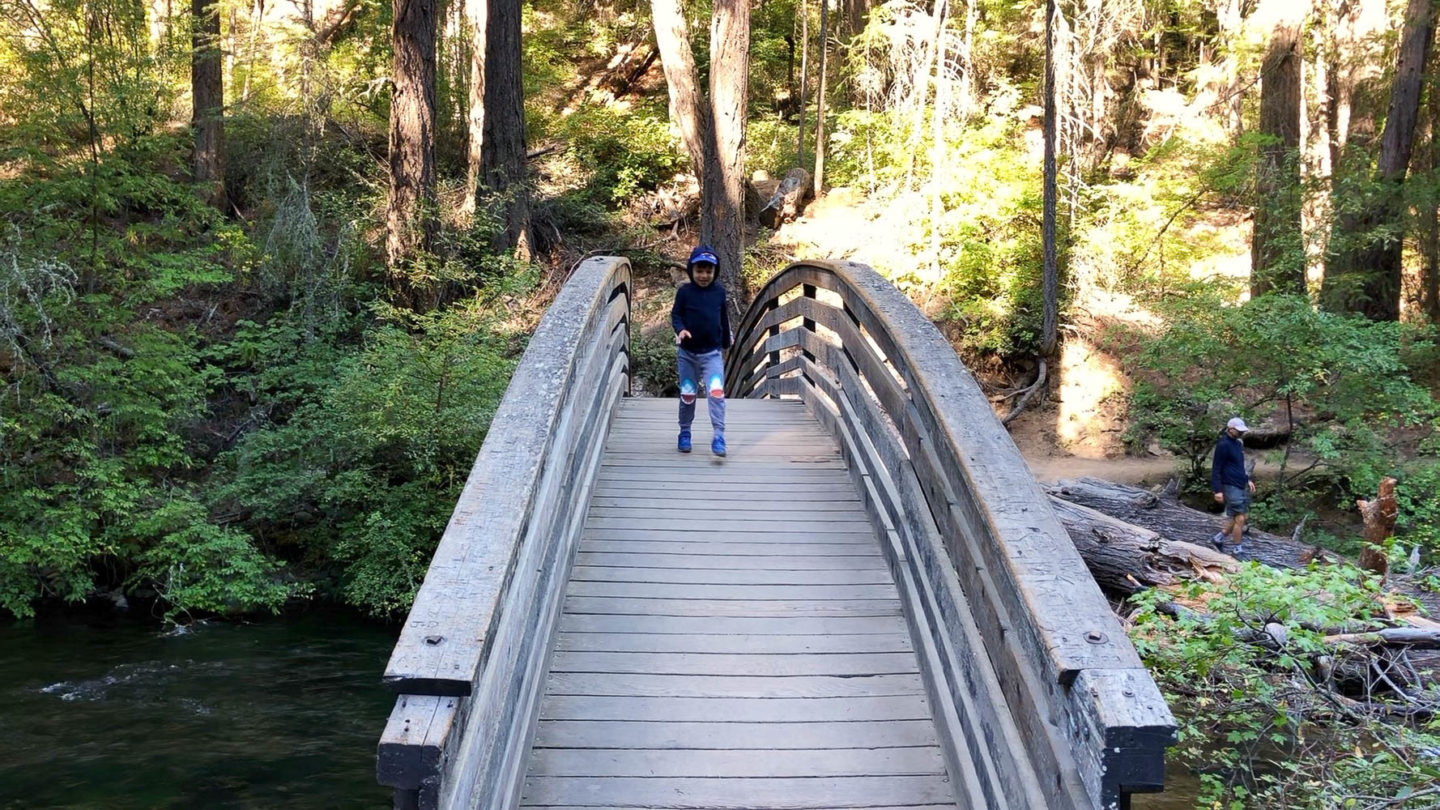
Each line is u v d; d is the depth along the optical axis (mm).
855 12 25422
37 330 11953
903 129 20297
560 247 20172
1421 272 20453
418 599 2508
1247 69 21500
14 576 10945
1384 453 13625
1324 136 23625
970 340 18391
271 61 21406
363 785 6898
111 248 12984
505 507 3000
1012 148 21203
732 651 4375
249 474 12594
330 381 13797
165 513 11227
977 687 3229
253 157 18953
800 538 5684
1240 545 10750
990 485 3191
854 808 3379
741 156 17562
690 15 26984
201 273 13109
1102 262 18406
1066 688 2387
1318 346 13859
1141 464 16125
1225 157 18578
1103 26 22078
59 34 12672
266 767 7168
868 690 4105
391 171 16109
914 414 4582
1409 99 18062
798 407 9188
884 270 19422
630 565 5238
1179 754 5770
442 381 12281
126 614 11102
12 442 11453
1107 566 9977
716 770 3559
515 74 18188
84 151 12859
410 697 2229
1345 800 4754
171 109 17594
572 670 4160
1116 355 17797
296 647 10141
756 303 11852
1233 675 5758
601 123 23312
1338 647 6352
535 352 4344
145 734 7746
